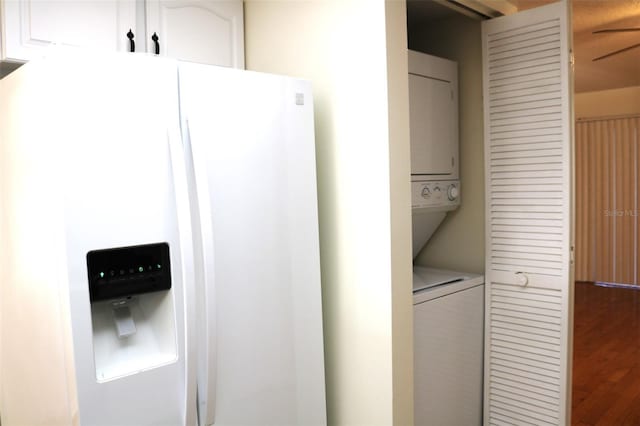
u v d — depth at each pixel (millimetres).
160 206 1428
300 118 1804
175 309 1443
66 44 1739
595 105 6598
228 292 1590
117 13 1868
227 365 1587
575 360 3889
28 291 1474
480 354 2402
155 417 1403
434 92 2334
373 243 1810
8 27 1611
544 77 2150
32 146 1374
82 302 1271
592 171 6645
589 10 3236
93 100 1308
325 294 1986
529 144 2211
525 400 2270
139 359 1425
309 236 1828
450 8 2230
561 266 2137
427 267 2686
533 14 2164
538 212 2199
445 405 2191
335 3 1881
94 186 1303
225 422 1588
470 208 2520
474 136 2482
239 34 2268
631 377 3529
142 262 1394
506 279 2312
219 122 1568
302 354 1809
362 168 1829
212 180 1551
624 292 6145
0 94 1590
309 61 1994
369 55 1779
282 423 1748
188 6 2064
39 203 1352
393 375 1775
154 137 1422
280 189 1738
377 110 1768
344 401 1938
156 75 1431
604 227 6598
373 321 1821
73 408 1273
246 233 1639
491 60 2309
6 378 1685
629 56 4504
